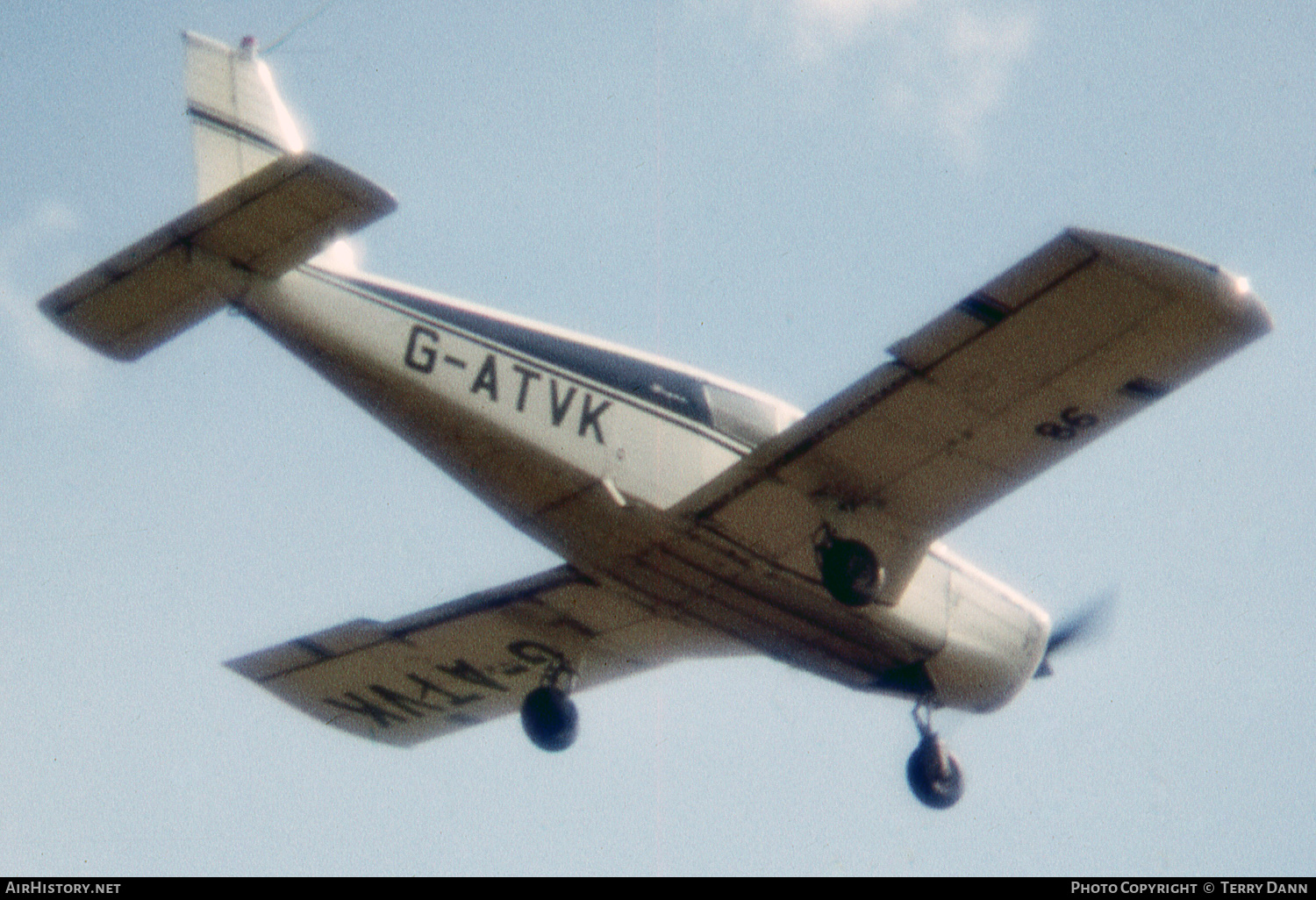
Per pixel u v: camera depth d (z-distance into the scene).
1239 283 18.84
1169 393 20.42
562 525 23.61
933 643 25.66
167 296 21.22
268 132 25.83
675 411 23.75
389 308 22.19
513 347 22.73
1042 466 21.92
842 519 22.95
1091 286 18.92
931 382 20.50
